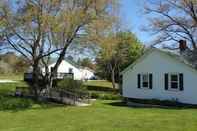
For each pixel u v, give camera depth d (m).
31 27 29.97
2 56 33.50
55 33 30.05
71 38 31.12
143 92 33.09
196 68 28.89
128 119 20.42
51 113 25.22
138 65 33.66
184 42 34.19
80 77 81.88
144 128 16.64
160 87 31.53
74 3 30.02
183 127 16.72
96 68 64.38
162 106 29.44
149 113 23.77
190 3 41.38
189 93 29.19
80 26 30.98
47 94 34.38
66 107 29.36
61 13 29.14
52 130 17.08
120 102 34.47
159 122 18.67
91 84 68.06
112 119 20.72
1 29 30.33
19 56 33.72
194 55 32.34
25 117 23.45
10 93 37.84
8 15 29.70
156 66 31.94
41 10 29.06
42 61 34.62
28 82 50.75
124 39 55.84
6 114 25.25
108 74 66.50
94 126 17.81
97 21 30.80
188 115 21.98
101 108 28.14
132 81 34.25
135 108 28.05
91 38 31.22
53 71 34.59
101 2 30.50
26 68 35.59
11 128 18.62
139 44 60.66
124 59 58.41
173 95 30.42
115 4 31.67
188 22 42.97
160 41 44.44
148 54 32.62
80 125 18.45
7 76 76.38
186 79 29.44
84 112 25.27
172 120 19.44
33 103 31.33
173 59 30.31
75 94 32.97
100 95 39.53
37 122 20.91
